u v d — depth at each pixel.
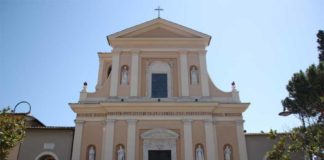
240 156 23.81
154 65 26.91
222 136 24.48
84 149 23.84
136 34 27.58
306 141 17.14
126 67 26.58
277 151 17.81
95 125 24.61
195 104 24.53
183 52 26.95
